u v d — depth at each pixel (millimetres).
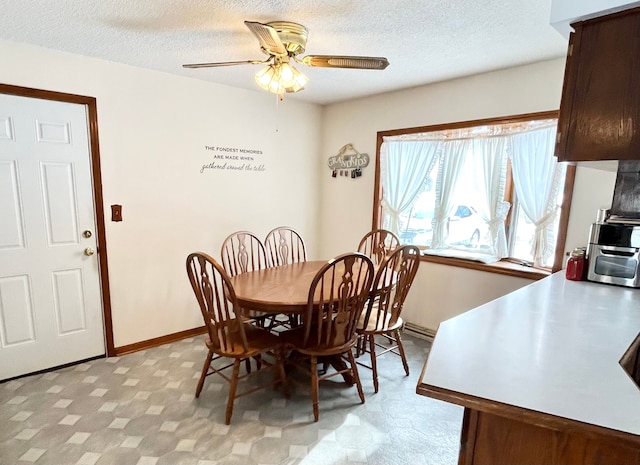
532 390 879
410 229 3549
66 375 2531
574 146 1308
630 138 1198
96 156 2631
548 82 2533
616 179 2070
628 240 1905
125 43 2297
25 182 2395
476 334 1234
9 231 2373
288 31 1958
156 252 3010
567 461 854
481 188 3066
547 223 2656
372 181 3705
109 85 2641
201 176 3207
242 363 2754
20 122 2338
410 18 1903
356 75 2900
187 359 2805
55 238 2541
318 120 4070
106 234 2736
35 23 2000
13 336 2445
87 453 1780
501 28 2012
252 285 2340
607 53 1221
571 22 1276
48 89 2404
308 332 2035
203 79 3100
